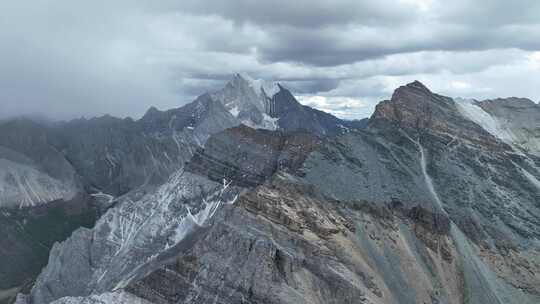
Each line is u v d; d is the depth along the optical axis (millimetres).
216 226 174000
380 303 157250
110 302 165250
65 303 166250
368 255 174750
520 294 183500
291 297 148875
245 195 183000
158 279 168875
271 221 172375
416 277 175875
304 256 161500
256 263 157125
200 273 163875
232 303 153375
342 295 154375
